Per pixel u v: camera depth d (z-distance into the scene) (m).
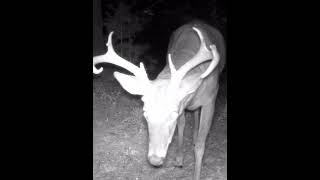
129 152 2.43
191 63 1.77
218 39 2.56
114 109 2.91
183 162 2.38
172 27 4.98
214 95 2.17
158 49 4.58
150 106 1.66
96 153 2.42
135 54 3.73
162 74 1.85
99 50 3.84
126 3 4.25
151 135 1.66
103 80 3.36
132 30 3.78
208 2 4.23
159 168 2.31
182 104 1.78
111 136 2.60
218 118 2.90
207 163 2.37
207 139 2.64
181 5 4.83
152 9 4.83
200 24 2.53
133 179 2.21
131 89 1.74
